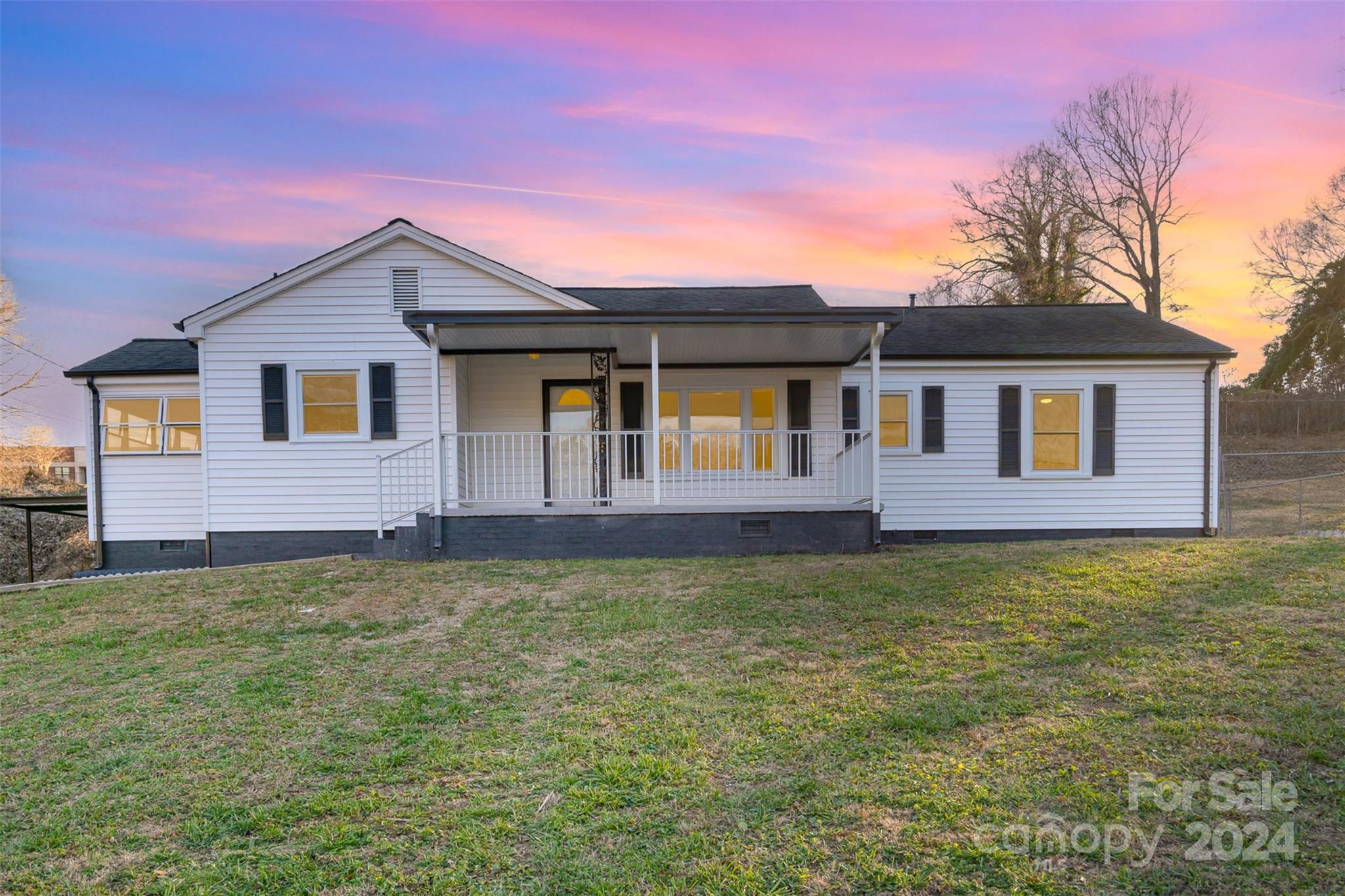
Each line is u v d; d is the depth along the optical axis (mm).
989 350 13047
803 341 11086
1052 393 13188
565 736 4043
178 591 8398
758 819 3125
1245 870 2635
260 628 6629
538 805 3316
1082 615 5902
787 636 5746
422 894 2707
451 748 3953
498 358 12359
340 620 6797
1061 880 2625
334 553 11703
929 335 14102
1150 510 13133
